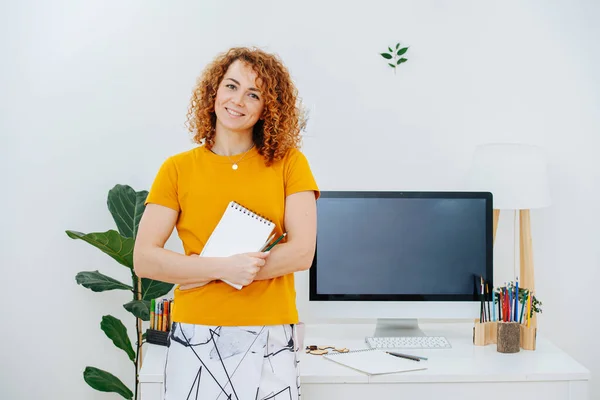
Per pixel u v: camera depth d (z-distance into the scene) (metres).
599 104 2.65
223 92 1.60
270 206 1.64
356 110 2.62
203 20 2.58
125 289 2.45
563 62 2.63
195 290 1.62
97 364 2.65
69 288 2.62
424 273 2.30
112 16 2.57
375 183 2.64
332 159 2.63
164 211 1.66
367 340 2.27
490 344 2.30
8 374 2.62
